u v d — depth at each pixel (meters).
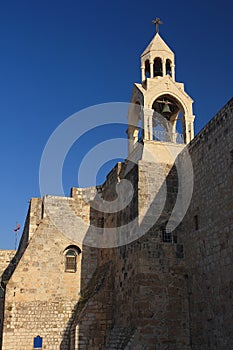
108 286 29.56
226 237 21.73
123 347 23.56
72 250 34.00
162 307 24.59
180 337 24.16
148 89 30.77
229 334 20.53
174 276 25.45
